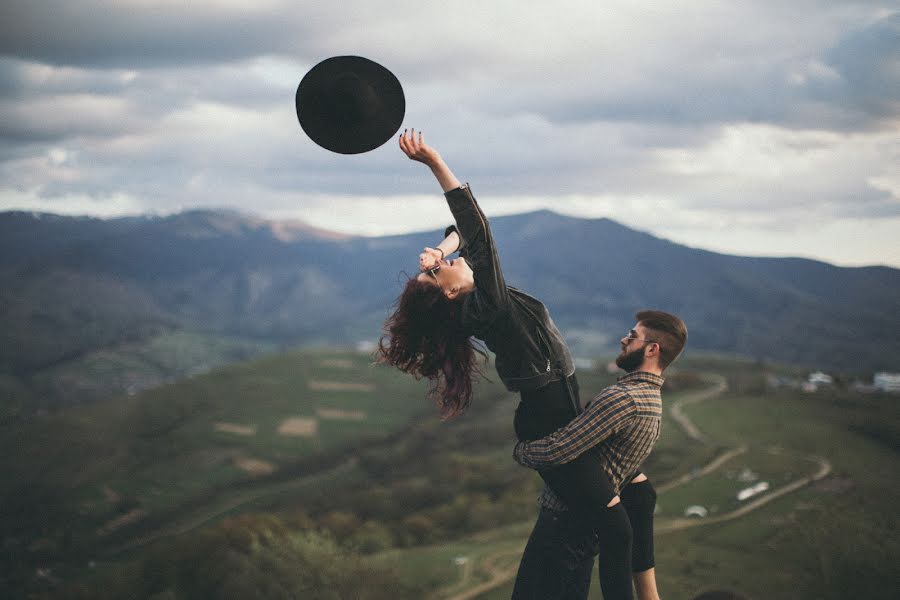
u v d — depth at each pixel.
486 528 71.88
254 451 145.12
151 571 47.59
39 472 136.00
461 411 3.05
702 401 153.25
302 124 2.84
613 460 2.97
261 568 43.31
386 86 2.83
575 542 3.07
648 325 3.10
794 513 70.88
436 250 2.93
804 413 137.12
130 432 159.75
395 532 69.38
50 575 92.38
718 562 53.78
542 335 2.99
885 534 56.19
